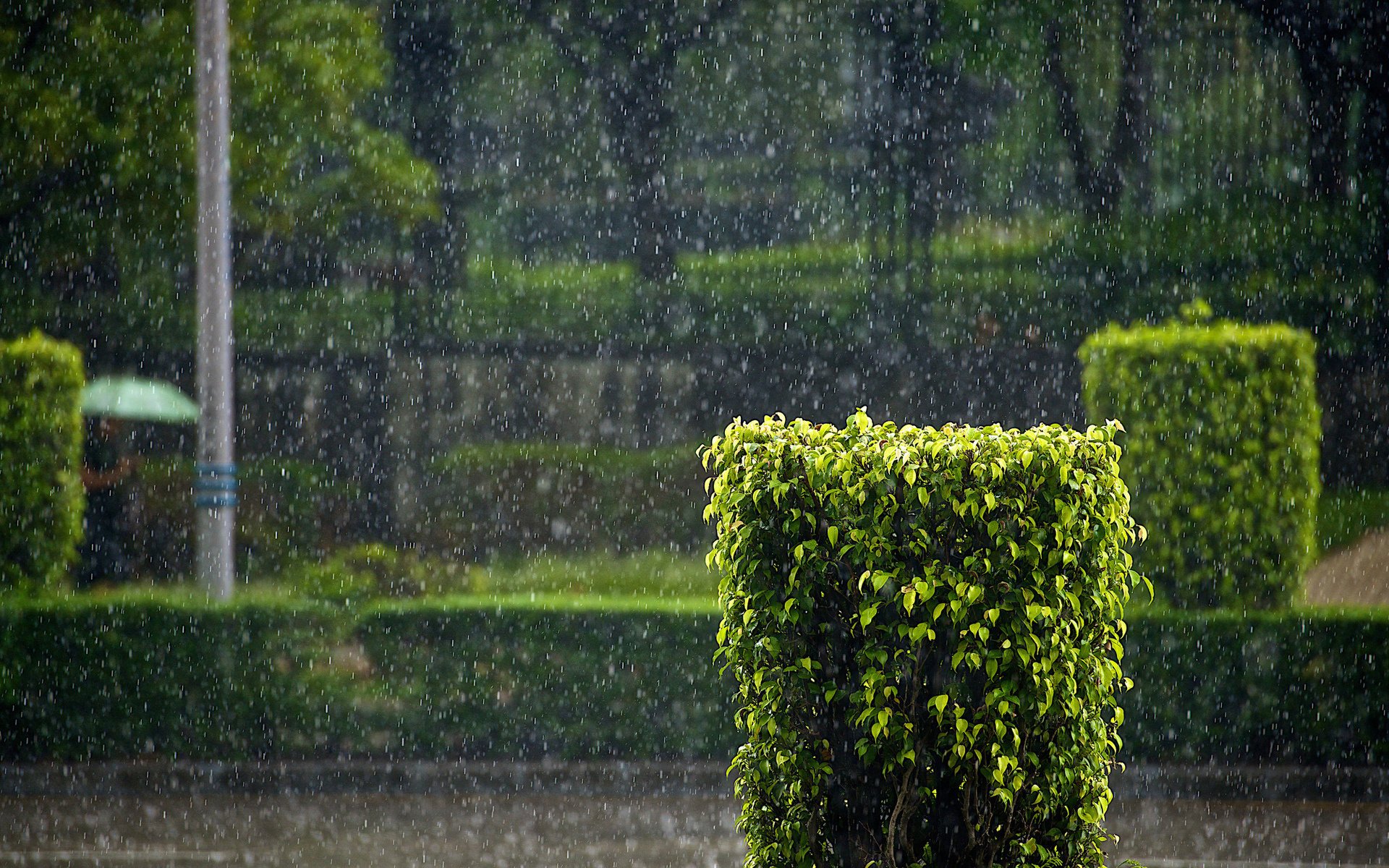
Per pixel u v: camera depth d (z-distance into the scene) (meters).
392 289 40.06
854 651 8.33
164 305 37.19
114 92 33.81
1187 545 20.97
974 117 44.62
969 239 42.78
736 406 36.47
